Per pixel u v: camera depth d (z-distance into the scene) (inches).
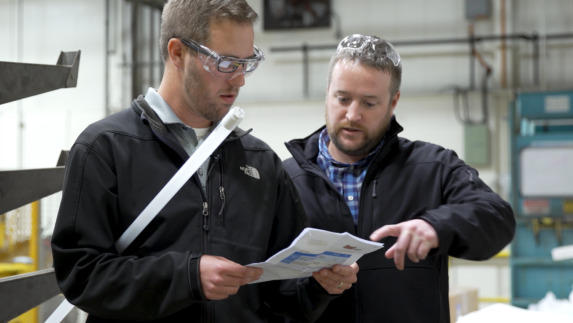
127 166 54.6
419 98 251.1
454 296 120.5
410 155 77.7
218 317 55.4
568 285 182.4
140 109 57.2
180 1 56.1
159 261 51.0
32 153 266.1
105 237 53.0
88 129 55.1
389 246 73.6
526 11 246.2
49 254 128.5
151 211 53.5
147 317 51.5
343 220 74.8
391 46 76.2
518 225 186.9
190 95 55.9
